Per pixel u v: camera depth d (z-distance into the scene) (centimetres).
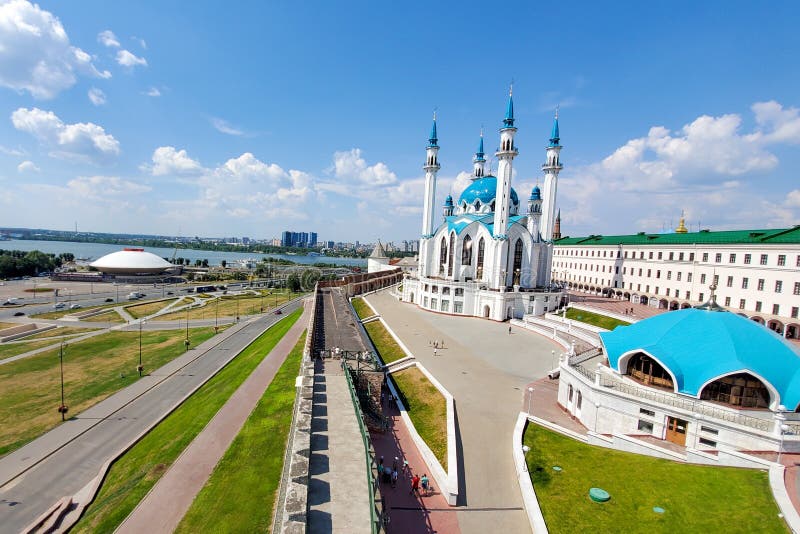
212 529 2503
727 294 7481
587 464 2842
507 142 8125
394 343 6181
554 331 6525
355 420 2961
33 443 4028
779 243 6562
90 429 4328
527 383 4600
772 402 2878
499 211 8369
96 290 16112
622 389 3325
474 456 3086
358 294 11888
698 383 3062
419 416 3822
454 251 9100
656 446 2903
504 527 2392
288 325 9106
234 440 3591
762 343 3077
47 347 7612
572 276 12519
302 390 3316
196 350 7462
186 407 4784
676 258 8769
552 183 9038
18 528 2902
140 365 6147
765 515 2066
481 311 8444
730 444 2736
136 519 2703
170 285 18475
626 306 8806
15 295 14312
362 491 2156
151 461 3462
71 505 3128
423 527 2378
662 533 2098
